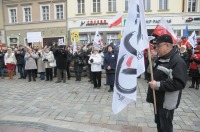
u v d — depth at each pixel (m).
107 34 25.52
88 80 11.45
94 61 9.12
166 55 3.20
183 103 6.91
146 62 10.69
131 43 3.40
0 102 7.15
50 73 11.47
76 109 6.30
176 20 24.02
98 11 25.69
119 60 3.49
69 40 26.70
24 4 27.97
